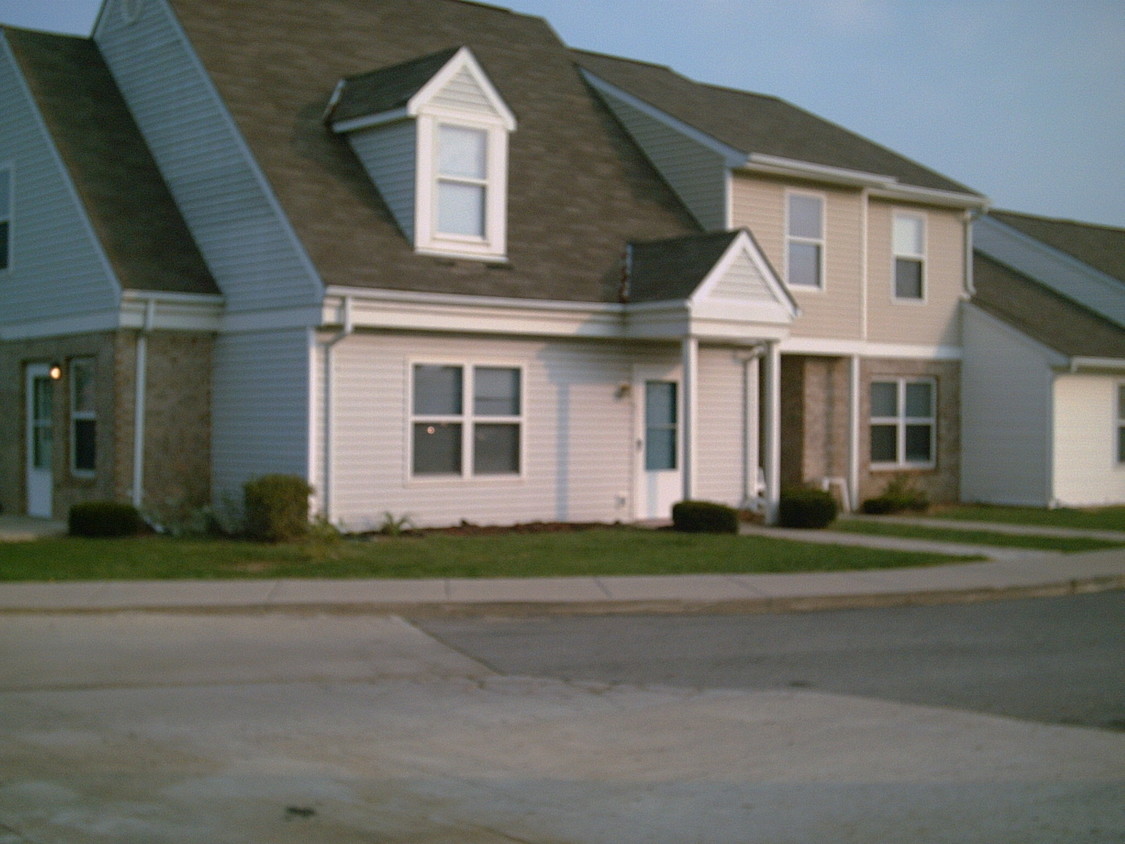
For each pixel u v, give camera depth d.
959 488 25.98
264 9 20.55
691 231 21.72
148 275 18.00
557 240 19.78
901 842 5.91
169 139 19.64
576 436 19.62
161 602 11.91
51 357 19.67
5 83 20.77
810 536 18.75
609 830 6.09
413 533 17.56
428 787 6.79
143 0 20.17
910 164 25.92
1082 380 25.41
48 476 20.19
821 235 23.02
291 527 16.28
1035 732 8.08
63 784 6.69
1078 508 24.84
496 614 12.49
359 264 17.00
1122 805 6.50
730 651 10.81
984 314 25.59
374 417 17.48
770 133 23.70
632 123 23.28
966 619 12.66
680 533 18.50
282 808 6.36
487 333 18.50
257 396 17.83
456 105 18.25
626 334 19.61
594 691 9.24
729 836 6.00
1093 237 32.31
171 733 7.84
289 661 10.11
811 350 22.80
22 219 20.42
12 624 11.19
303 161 18.16
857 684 9.52
